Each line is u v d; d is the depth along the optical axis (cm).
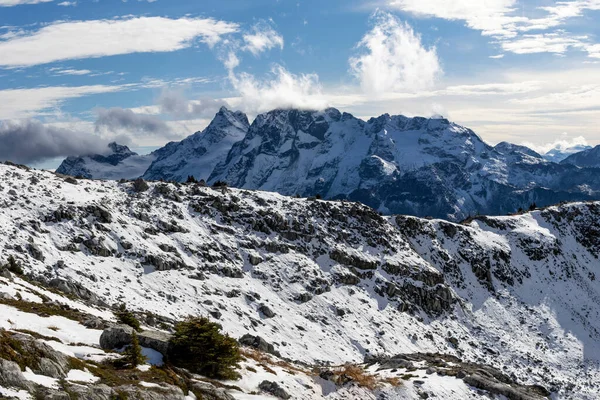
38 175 11500
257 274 11306
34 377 2892
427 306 13062
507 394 5431
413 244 15238
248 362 4975
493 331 13362
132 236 10319
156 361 3978
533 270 16175
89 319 4634
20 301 4741
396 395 5088
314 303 11200
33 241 8594
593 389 11900
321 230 13262
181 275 10044
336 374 5247
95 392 3006
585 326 14500
